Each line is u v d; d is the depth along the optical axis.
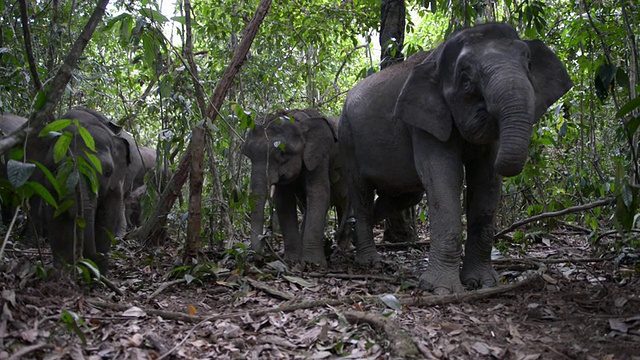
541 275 5.51
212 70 9.87
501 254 6.89
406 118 5.51
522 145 4.49
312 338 3.78
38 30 7.54
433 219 5.40
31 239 7.43
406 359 3.36
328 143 7.65
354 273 6.52
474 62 4.95
